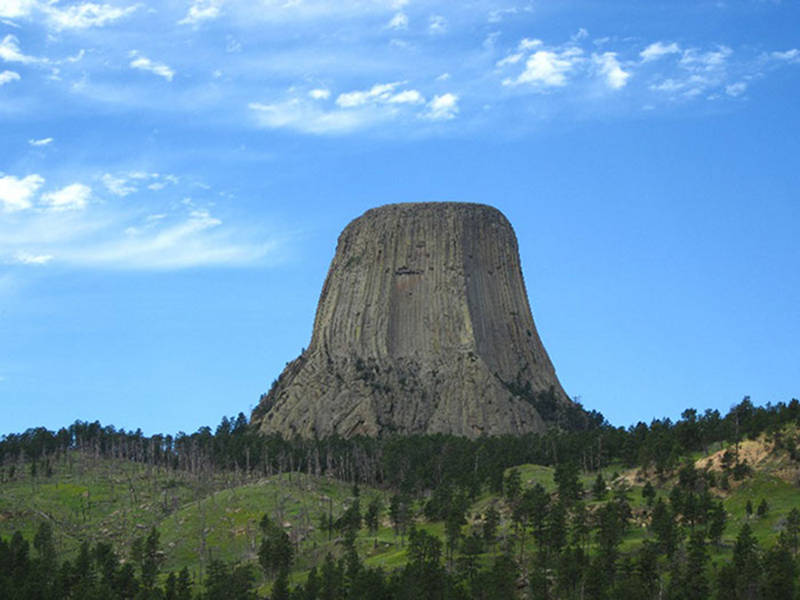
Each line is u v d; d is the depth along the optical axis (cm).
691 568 18362
